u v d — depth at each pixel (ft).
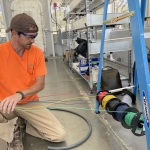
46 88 9.69
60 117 6.31
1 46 4.24
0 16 19.86
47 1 20.38
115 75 7.77
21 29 3.63
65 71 13.56
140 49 2.94
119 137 4.94
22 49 4.23
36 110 4.73
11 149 4.19
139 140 4.76
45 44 21.45
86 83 10.13
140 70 3.03
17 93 3.86
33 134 5.10
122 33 10.46
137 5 2.89
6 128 4.05
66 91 9.00
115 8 14.02
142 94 3.08
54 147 4.60
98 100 5.45
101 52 5.70
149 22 9.46
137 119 3.67
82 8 12.41
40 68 4.48
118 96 7.72
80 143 4.72
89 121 5.89
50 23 21.12
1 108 3.50
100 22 6.95
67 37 14.38
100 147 4.56
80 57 11.63
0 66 4.19
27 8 20.02
